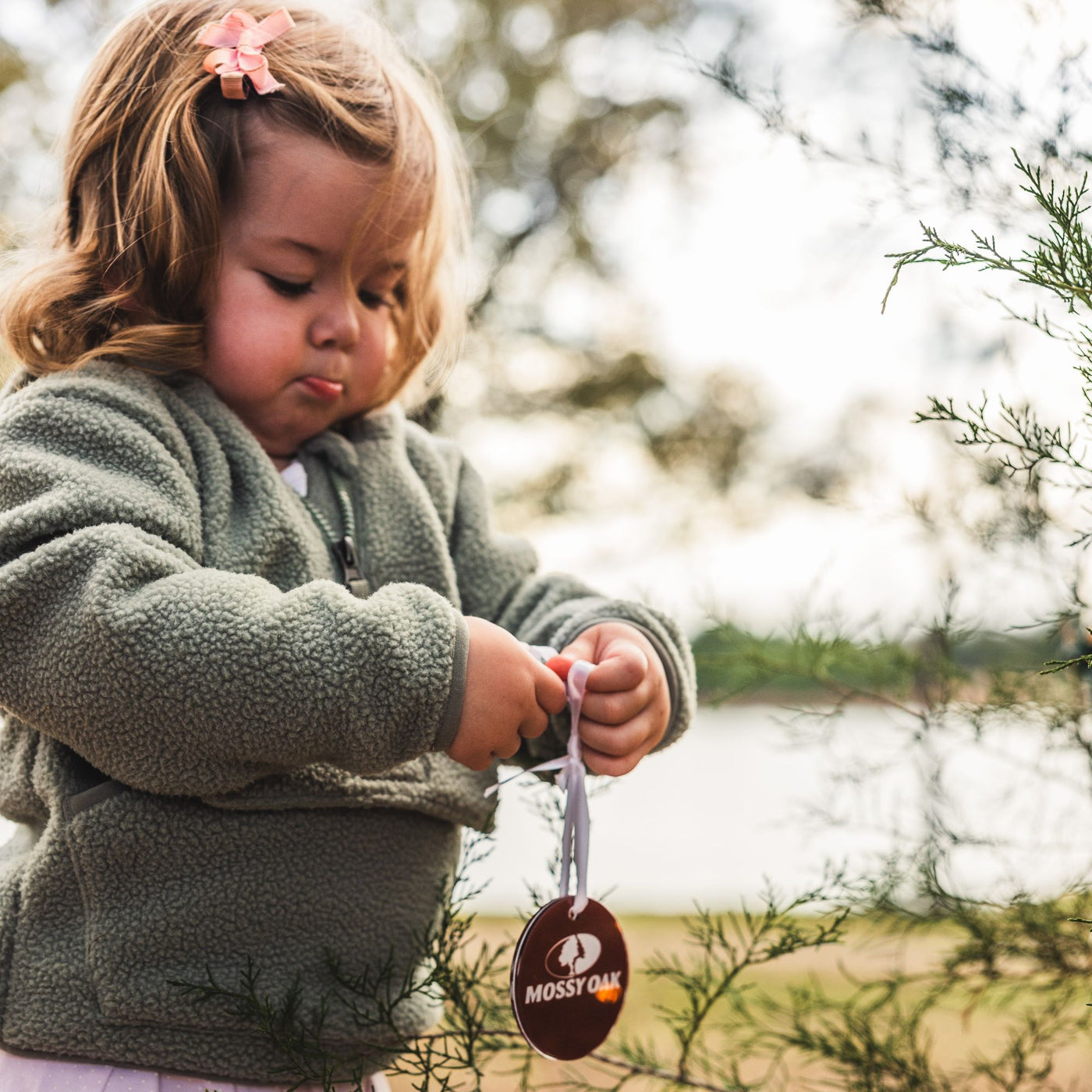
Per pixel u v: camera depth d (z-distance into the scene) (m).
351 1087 1.27
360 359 1.37
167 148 1.28
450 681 1.08
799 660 1.74
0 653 1.09
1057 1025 1.50
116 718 1.06
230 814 1.19
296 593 1.10
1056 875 1.52
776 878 4.19
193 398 1.30
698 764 7.40
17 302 1.31
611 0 4.40
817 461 3.76
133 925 1.16
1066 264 1.04
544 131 4.52
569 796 1.16
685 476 4.38
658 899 4.20
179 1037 1.16
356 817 1.26
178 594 1.07
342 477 1.42
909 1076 1.47
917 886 1.50
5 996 1.17
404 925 1.28
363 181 1.31
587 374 4.41
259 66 1.30
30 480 1.14
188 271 1.28
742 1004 1.58
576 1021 1.17
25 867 1.20
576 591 1.49
